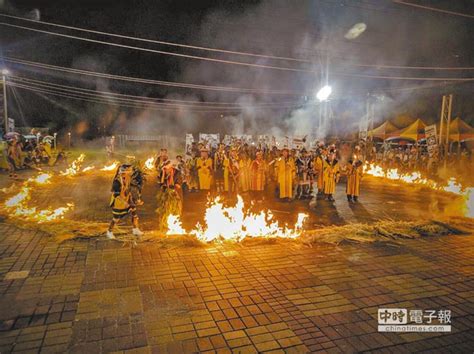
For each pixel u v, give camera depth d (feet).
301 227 29.22
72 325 13.48
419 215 34.58
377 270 19.62
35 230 25.32
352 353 12.27
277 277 18.37
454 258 21.74
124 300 15.53
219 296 16.15
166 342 12.58
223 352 12.12
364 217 33.58
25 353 11.77
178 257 20.84
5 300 15.29
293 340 12.92
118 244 22.85
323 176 42.65
